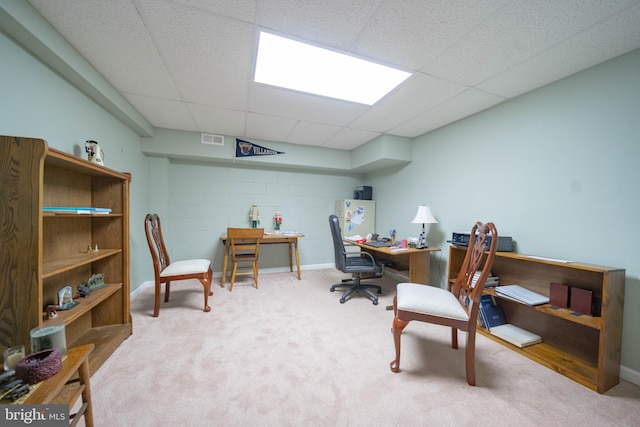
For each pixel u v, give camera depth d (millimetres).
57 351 879
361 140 3328
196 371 1400
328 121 2641
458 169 2529
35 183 1010
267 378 1351
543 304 1616
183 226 3355
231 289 2877
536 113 1860
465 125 2457
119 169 2297
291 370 1422
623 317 1377
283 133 3092
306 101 2184
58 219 1462
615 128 1450
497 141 2146
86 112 1784
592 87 1555
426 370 1441
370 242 2990
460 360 1551
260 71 1746
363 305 2457
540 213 1822
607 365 1288
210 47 1482
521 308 1911
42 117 1386
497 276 2096
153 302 2471
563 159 1692
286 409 1144
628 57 1405
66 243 1523
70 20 1250
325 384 1311
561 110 1710
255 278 2990
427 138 2941
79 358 924
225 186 3543
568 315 1435
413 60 1581
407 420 1091
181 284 3086
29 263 1000
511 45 1404
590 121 1561
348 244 3572
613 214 1451
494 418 1107
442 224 2725
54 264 1294
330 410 1141
